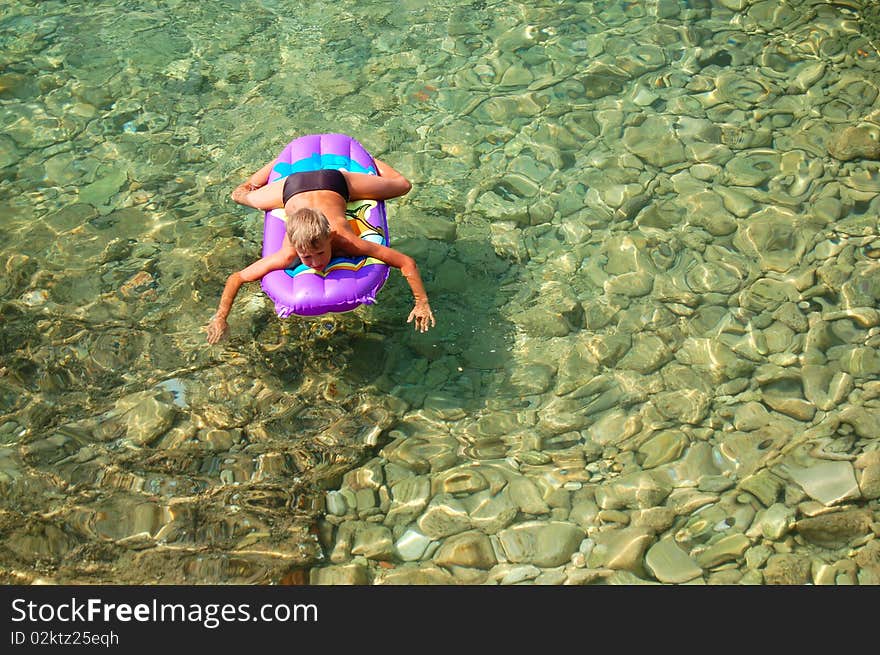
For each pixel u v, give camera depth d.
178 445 4.64
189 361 4.96
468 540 4.34
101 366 4.93
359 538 4.35
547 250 5.50
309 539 4.34
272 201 4.95
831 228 5.51
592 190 5.79
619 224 5.61
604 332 5.11
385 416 4.79
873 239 5.44
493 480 4.54
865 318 5.09
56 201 5.73
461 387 4.90
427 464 4.60
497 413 4.80
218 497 4.46
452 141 6.11
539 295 5.29
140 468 4.55
